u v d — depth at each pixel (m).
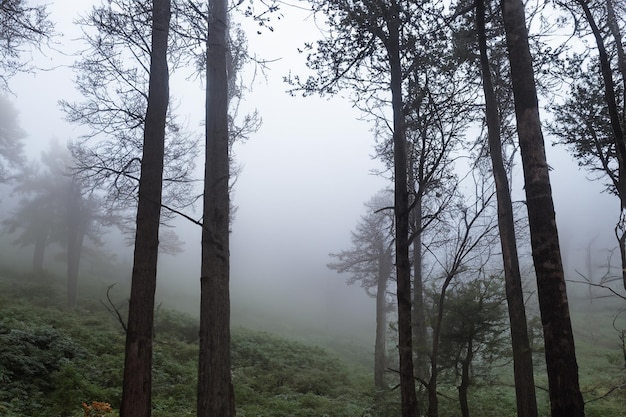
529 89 5.65
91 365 12.37
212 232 6.89
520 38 5.83
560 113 9.59
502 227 8.30
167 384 12.95
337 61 8.73
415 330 11.89
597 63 8.74
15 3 7.52
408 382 7.11
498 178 8.40
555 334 4.91
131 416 6.05
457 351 10.45
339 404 14.53
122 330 19.28
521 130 5.59
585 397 15.38
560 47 8.52
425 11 7.95
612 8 8.66
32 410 9.11
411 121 8.42
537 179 5.34
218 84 7.61
